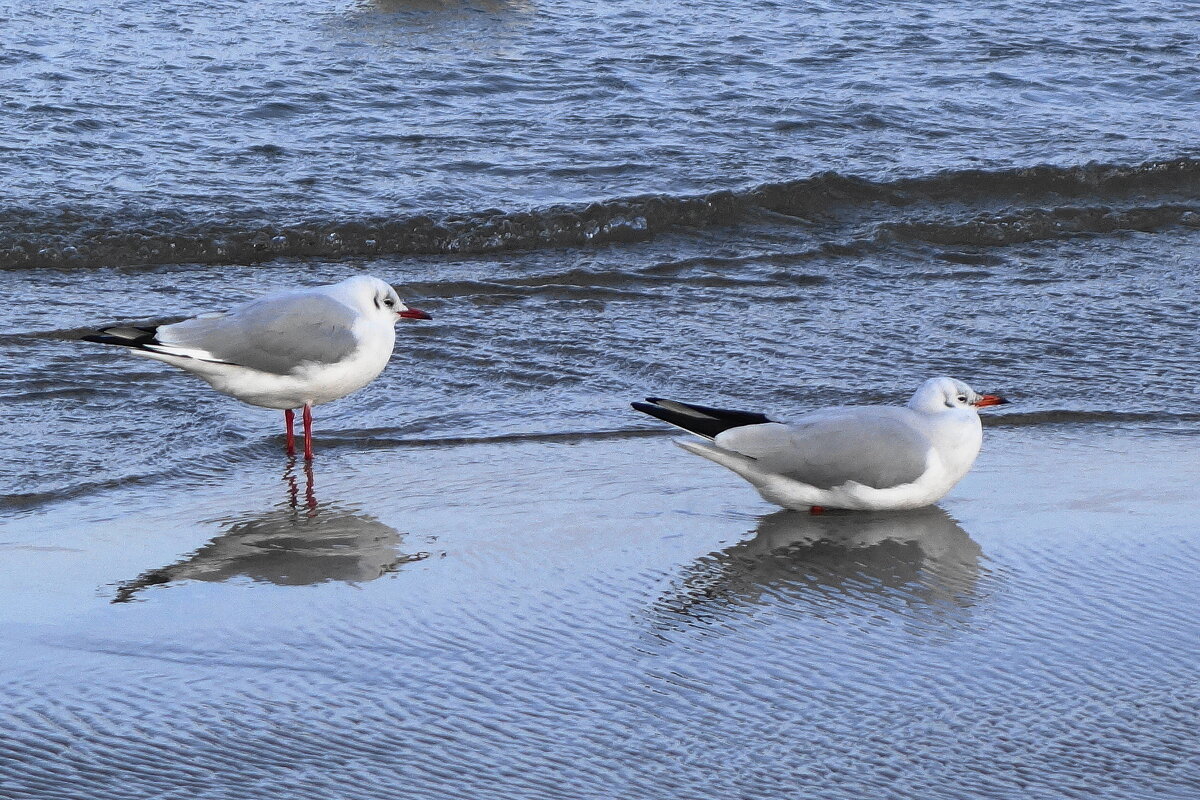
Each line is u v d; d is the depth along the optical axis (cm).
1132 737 809
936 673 886
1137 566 1059
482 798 741
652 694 856
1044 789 756
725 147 2277
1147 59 2738
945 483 1158
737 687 866
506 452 1307
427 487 1220
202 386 1441
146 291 1748
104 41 2548
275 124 2272
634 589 1019
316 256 1925
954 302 1767
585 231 1997
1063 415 1397
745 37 2766
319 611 969
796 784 760
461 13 2808
